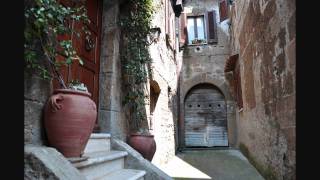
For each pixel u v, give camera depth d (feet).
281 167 13.30
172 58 30.76
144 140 13.44
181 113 35.35
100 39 13.46
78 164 7.09
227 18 35.35
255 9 17.76
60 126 6.97
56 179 5.66
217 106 36.27
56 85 9.25
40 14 6.44
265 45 15.56
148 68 18.21
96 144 10.22
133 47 14.79
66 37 10.17
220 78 35.65
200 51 36.68
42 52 7.43
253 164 21.25
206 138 35.81
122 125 13.83
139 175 9.61
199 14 37.60
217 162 24.04
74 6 10.45
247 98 23.58
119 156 10.20
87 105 7.26
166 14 27.35
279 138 13.53
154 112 22.38
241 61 26.07
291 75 11.19
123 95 14.21
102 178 8.59
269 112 15.39
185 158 26.37
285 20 11.64
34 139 7.11
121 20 14.24
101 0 13.80
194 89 37.09
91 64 12.28
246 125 24.76
